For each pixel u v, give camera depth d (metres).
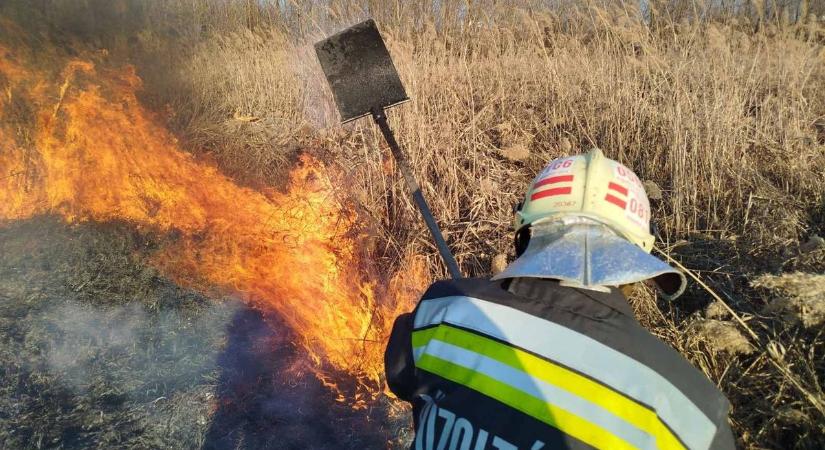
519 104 6.00
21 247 4.17
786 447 2.13
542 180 1.16
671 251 3.51
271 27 8.33
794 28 5.08
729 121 4.32
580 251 1.03
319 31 7.16
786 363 2.25
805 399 2.16
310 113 6.85
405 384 1.15
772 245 3.25
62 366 2.91
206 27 9.47
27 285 3.67
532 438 0.92
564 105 5.72
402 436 2.55
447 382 1.03
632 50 5.54
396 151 2.34
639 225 1.11
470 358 1.02
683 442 0.92
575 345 0.98
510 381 0.97
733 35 5.35
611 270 0.99
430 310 1.15
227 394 2.74
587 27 6.76
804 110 4.82
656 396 0.94
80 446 2.41
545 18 6.13
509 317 1.04
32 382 2.79
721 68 4.93
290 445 2.46
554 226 1.09
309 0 7.50
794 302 2.02
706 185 4.14
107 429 2.51
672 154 4.30
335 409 2.69
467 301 1.10
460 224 4.11
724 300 2.91
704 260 3.31
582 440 0.90
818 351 2.40
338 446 2.48
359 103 2.34
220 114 7.44
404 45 5.95
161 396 2.71
